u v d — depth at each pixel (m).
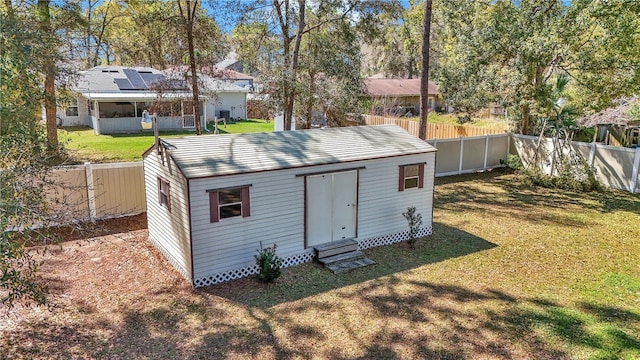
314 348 6.35
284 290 8.31
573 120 18.77
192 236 8.18
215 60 17.73
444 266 9.48
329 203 9.85
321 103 18.95
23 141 7.54
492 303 7.73
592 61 16.53
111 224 11.91
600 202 14.70
